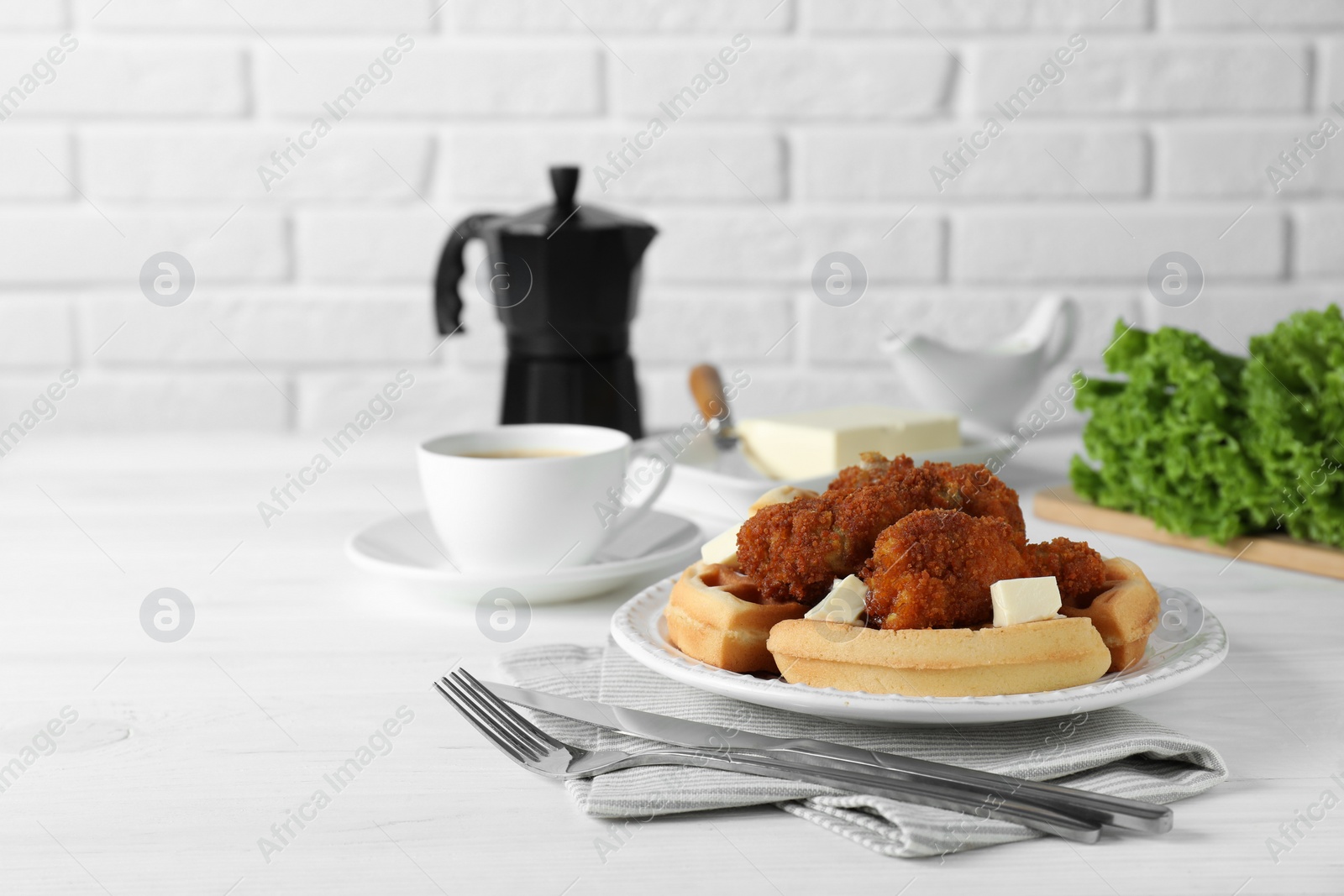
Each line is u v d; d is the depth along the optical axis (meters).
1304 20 1.99
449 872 1.14
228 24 1.98
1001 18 1.99
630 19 1.99
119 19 1.97
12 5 1.97
